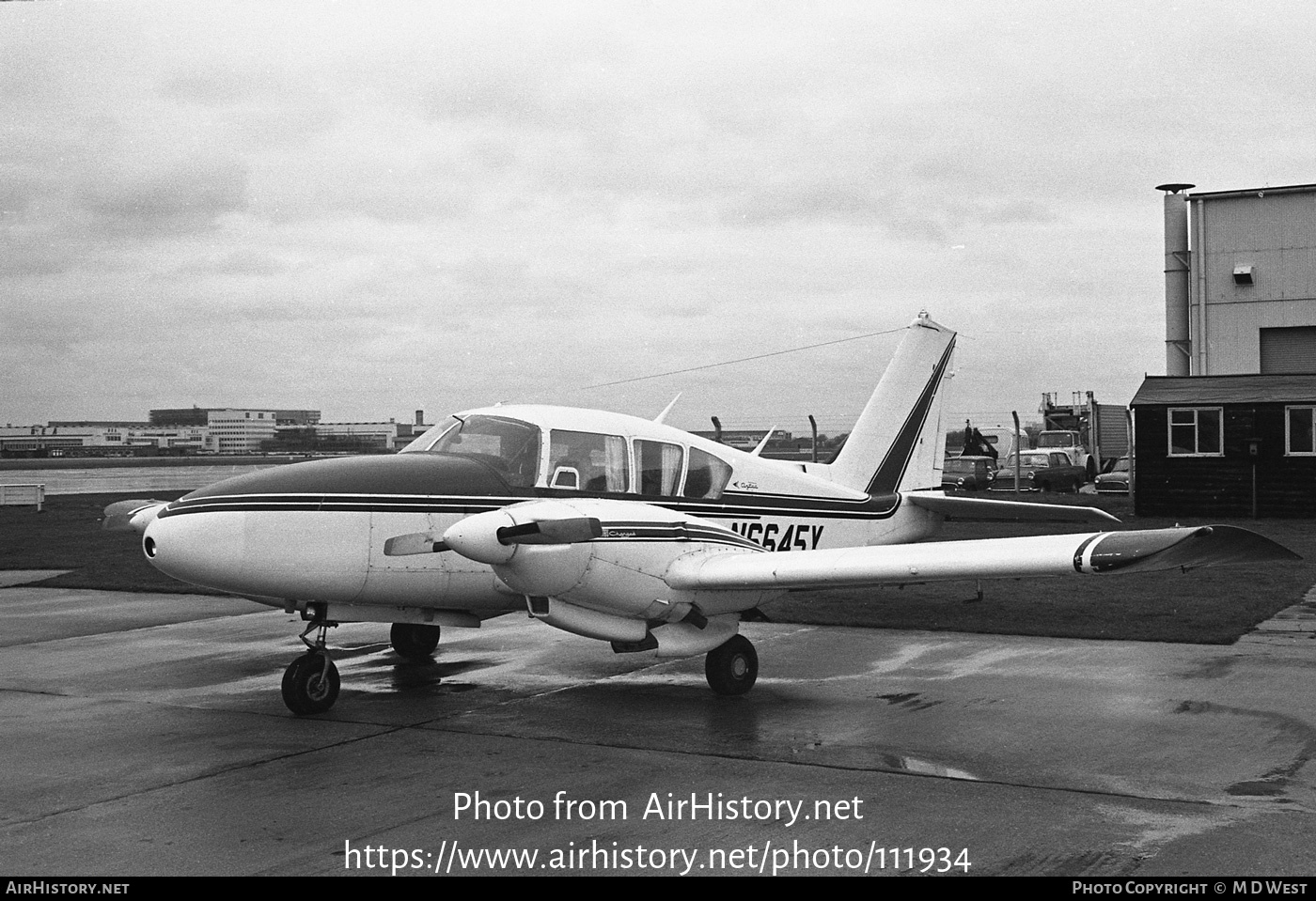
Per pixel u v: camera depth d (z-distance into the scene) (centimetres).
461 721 813
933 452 1312
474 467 901
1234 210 3422
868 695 880
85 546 2267
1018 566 762
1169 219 3528
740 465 1072
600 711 841
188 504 807
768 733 763
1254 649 1038
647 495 985
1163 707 812
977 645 1095
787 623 1241
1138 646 1066
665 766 683
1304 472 2453
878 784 638
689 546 882
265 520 801
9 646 1171
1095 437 4422
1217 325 3450
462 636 1219
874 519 1222
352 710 854
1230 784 626
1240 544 690
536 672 1011
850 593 1458
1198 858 517
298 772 678
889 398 1264
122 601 1531
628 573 841
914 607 1333
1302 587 1452
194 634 1249
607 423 983
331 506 824
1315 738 723
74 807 612
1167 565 721
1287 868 504
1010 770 660
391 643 1145
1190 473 2558
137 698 907
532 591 813
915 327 1288
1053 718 788
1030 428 5597
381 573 843
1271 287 3381
